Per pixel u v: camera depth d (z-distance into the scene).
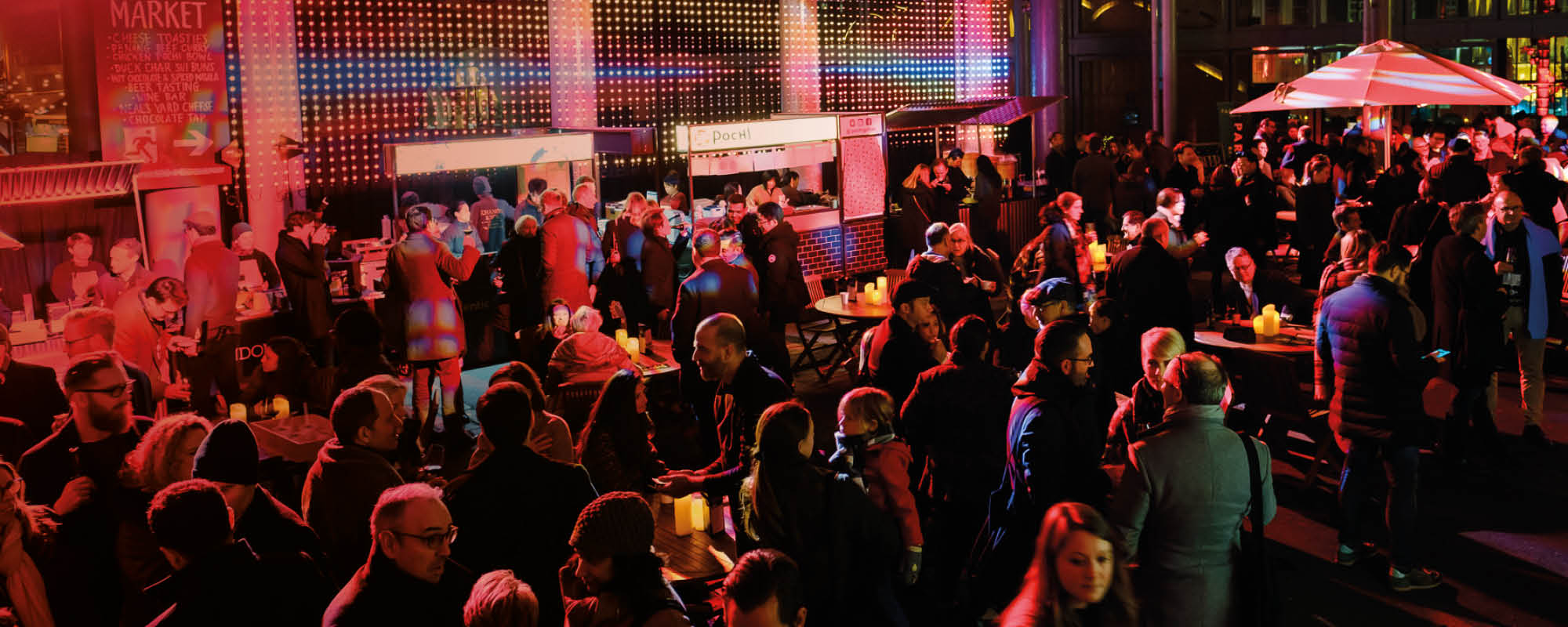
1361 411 5.73
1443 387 6.08
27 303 8.39
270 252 10.40
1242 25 21.00
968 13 17.42
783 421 4.01
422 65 11.56
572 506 3.96
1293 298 8.73
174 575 3.17
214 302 8.87
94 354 4.30
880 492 4.46
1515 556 6.17
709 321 4.86
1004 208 14.55
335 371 6.91
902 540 4.45
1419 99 9.52
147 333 7.98
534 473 3.94
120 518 4.00
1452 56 19.03
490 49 12.12
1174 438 3.80
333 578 4.17
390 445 4.36
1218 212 13.33
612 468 5.04
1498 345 7.36
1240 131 21.23
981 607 4.75
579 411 6.19
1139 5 21.77
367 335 6.90
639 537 3.19
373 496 4.16
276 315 9.05
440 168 9.84
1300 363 9.68
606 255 9.85
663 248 9.23
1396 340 5.55
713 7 14.23
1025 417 4.44
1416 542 6.37
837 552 3.99
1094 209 14.12
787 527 4.00
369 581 3.26
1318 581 5.92
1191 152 15.05
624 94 13.45
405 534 3.20
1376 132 15.10
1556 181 10.23
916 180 12.87
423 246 7.86
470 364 10.20
